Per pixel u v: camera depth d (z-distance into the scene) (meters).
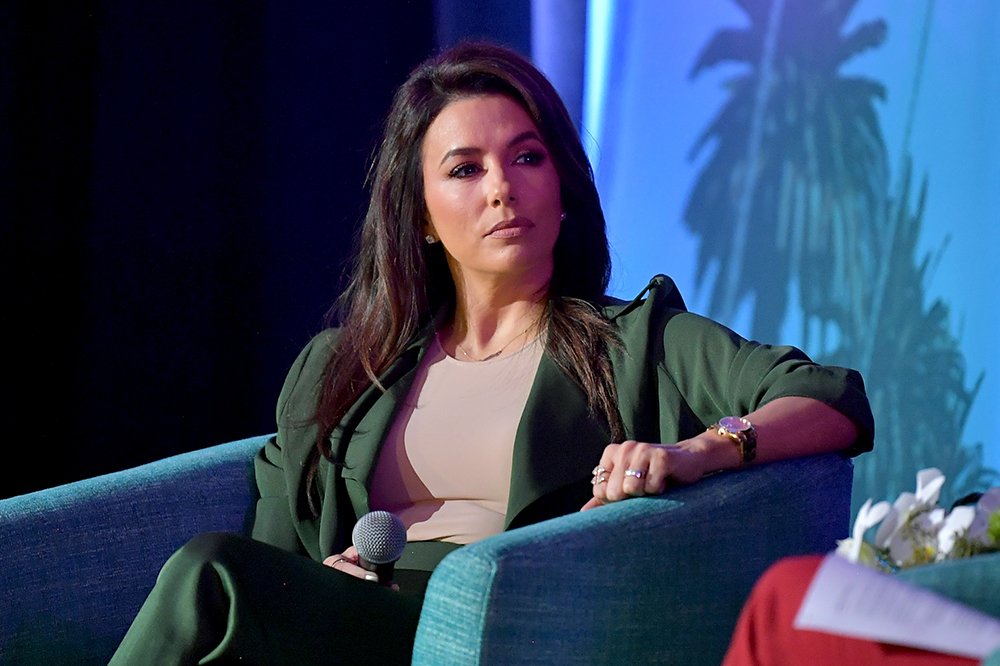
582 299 7.80
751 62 12.27
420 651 5.56
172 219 12.23
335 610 6.19
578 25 12.79
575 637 5.61
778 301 12.09
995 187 11.14
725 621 6.07
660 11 12.69
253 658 5.88
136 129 12.05
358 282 8.32
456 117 7.76
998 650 3.60
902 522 5.22
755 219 12.21
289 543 7.82
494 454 7.34
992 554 4.60
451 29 12.41
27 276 11.91
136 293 12.19
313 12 12.27
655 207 12.67
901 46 11.56
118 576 7.29
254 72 12.32
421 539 7.35
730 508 6.09
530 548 5.51
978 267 11.20
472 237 7.66
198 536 6.07
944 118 11.36
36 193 11.88
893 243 11.59
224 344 12.48
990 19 11.16
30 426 12.02
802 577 4.11
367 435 7.69
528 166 7.71
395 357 7.98
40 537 7.06
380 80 12.35
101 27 11.88
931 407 11.38
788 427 6.45
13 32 11.61
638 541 5.79
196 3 12.11
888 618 3.86
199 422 12.44
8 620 6.89
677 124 12.59
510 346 7.81
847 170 11.80
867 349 11.66
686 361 7.20
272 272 12.45
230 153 12.35
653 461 6.05
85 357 12.12
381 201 8.15
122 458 12.26
